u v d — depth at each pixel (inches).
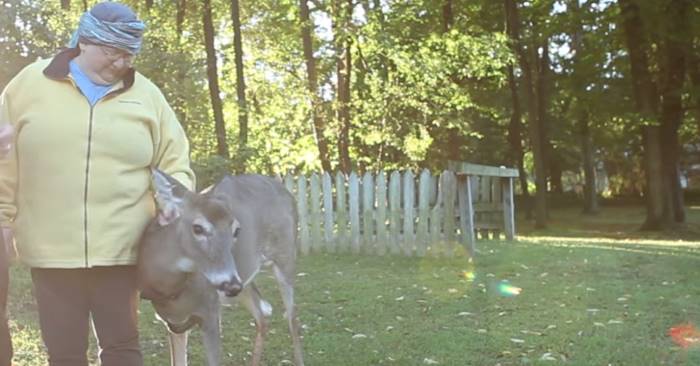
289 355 216.1
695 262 408.2
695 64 776.9
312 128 757.9
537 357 209.6
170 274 133.0
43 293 124.6
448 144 866.8
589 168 1107.9
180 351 153.1
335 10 721.0
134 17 123.4
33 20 333.7
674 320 254.4
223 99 813.9
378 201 443.2
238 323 256.5
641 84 737.6
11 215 124.6
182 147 136.0
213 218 132.1
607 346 220.2
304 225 452.8
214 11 765.3
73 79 122.5
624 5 737.0
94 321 127.6
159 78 482.6
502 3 880.3
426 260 414.0
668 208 745.6
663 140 763.4
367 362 206.8
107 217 123.9
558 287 320.8
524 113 1062.4
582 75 832.3
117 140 124.0
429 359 207.8
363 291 312.3
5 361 118.3
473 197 524.7
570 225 863.1
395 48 724.7
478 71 765.9
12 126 118.6
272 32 821.9
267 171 614.2
